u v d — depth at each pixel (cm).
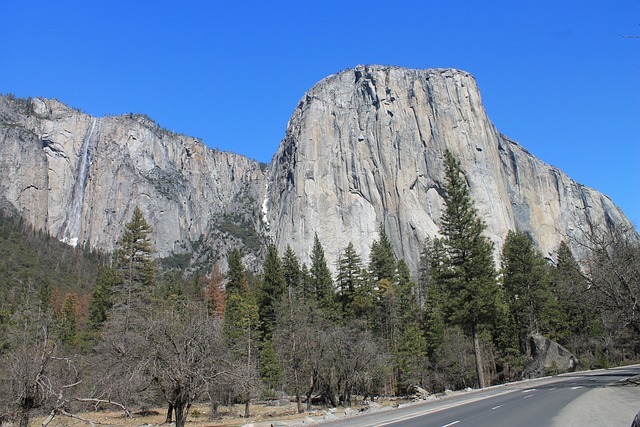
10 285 9762
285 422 2283
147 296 5288
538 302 6297
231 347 3869
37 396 1827
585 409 1842
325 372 4206
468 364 5538
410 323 6062
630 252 3216
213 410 3525
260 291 6819
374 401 4319
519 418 1647
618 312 3175
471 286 4388
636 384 2873
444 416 1847
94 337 5306
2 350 3027
